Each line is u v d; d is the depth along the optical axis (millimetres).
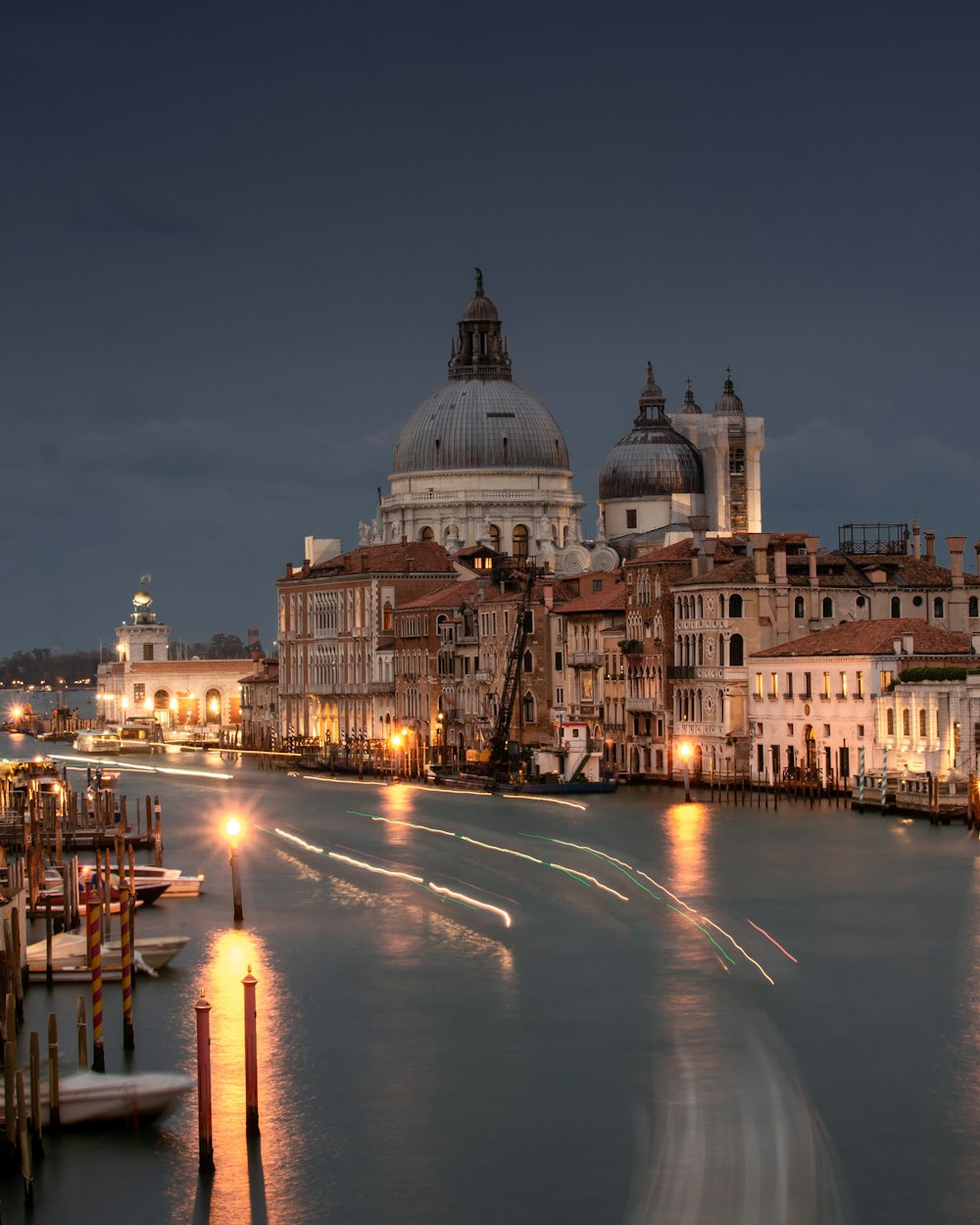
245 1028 66625
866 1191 61188
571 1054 73625
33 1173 62719
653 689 168625
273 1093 69562
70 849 127625
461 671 199500
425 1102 68625
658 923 96000
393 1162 63625
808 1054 73500
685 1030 76625
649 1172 62719
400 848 126250
